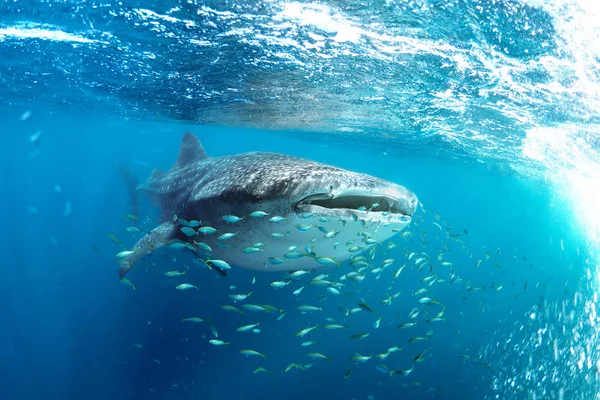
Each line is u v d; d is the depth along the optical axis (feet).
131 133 108.88
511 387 36.68
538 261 95.71
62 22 23.79
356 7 18.04
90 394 39.37
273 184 14.84
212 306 40.04
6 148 148.87
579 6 15.71
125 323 43.16
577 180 65.31
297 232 15.38
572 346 40.45
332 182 13.92
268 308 17.72
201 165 23.13
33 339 49.26
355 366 38.81
